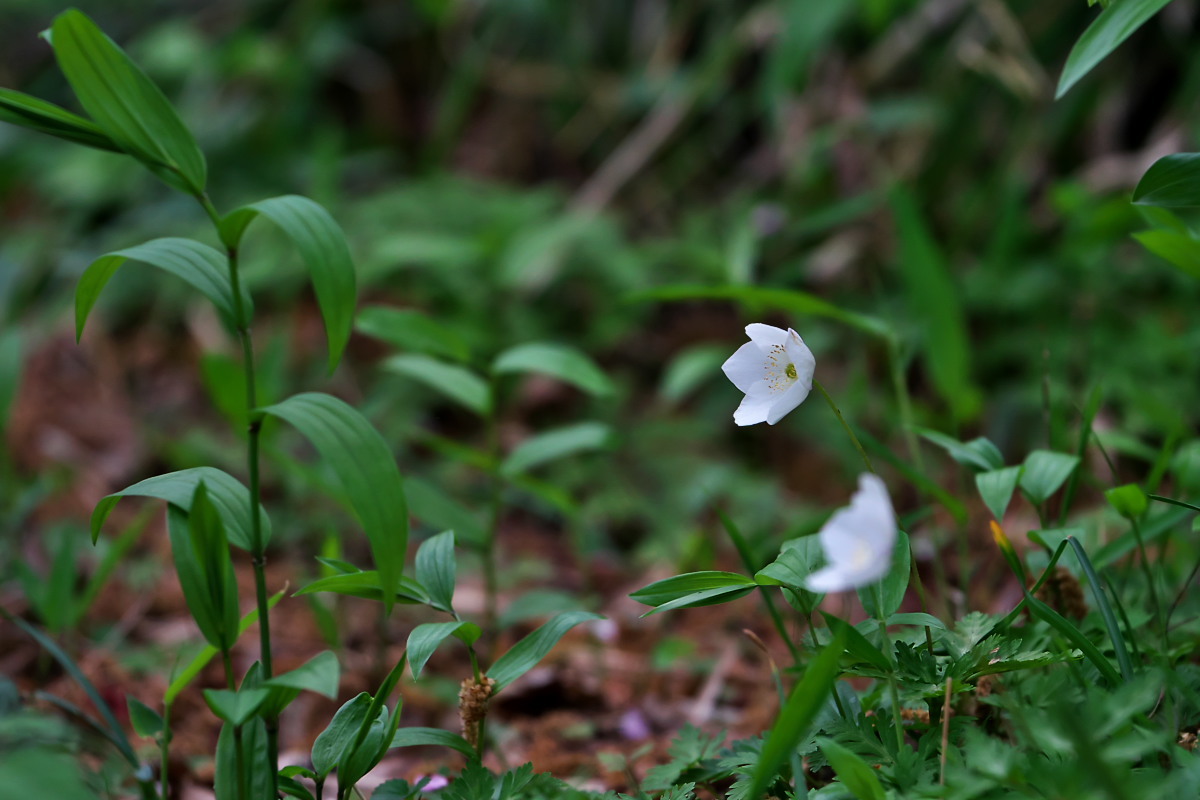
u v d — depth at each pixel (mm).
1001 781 1487
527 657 1563
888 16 3082
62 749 1568
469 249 2904
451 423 2916
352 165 3904
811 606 1549
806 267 2994
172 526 1521
